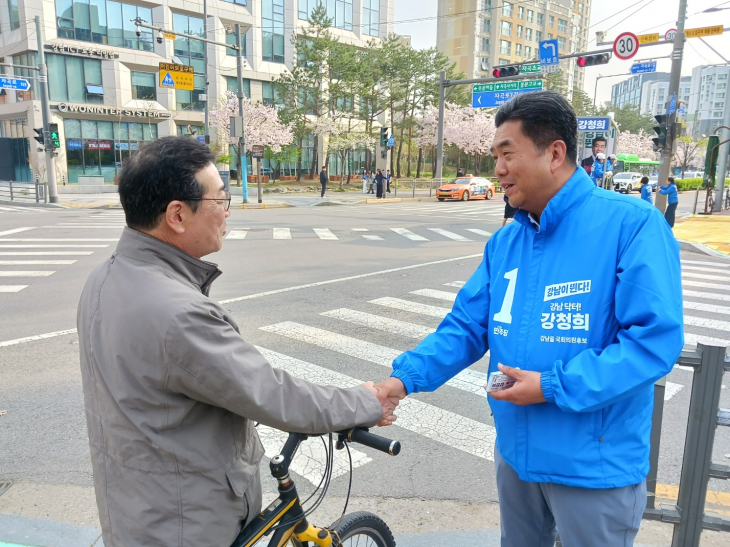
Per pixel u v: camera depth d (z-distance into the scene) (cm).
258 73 4316
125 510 141
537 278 170
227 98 3941
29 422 415
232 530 149
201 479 141
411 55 4766
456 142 5259
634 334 149
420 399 469
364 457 373
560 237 167
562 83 7438
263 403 140
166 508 138
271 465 167
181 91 4012
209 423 143
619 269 158
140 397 136
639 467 163
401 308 754
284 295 825
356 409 162
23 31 3369
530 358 167
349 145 4162
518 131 165
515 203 174
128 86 3766
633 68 2406
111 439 141
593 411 157
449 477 350
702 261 1217
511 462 174
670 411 452
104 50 3594
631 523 165
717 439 406
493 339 180
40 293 820
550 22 9338
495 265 190
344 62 4106
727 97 2323
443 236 1567
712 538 280
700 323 697
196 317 135
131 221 149
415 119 5444
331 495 329
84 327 148
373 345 594
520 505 189
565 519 166
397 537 285
